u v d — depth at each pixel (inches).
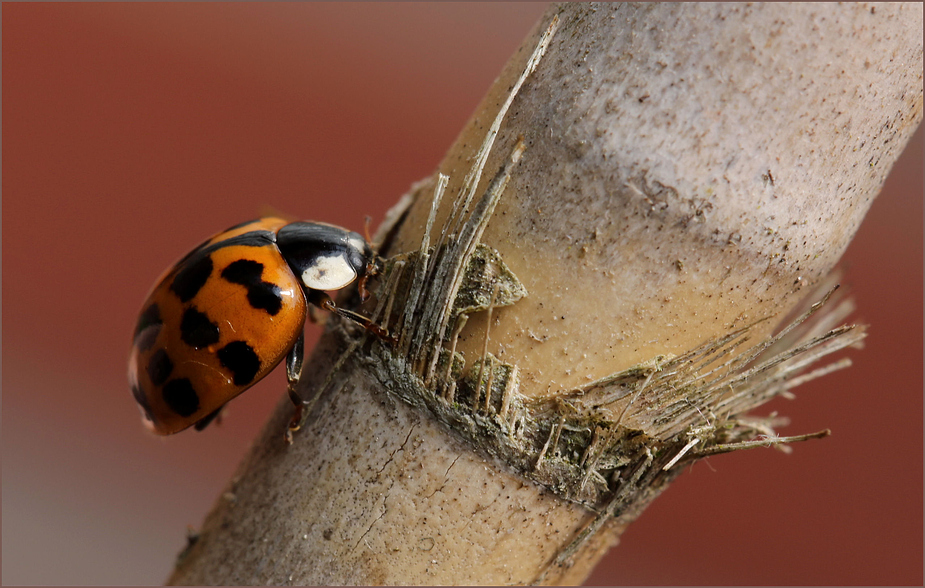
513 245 2.2
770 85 2.2
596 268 2.2
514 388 2.2
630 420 2.2
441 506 2.2
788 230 2.2
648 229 2.2
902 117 2.2
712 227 2.2
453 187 2.2
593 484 2.2
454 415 2.2
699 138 2.2
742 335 2.2
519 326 2.2
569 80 2.2
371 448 2.2
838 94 2.2
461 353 2.2
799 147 2.2
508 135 2.2
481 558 2.2
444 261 2.2
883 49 2.2
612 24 2.2
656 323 2.2
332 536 2.2
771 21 2.2
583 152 2.2
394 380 2.2
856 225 2.2
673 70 2.2
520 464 2.2
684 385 2.2
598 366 2.2
